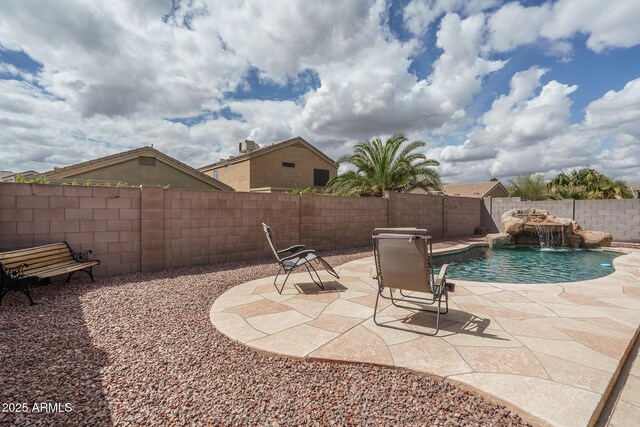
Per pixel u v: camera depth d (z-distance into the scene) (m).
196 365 2.69
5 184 4.95
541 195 21.61
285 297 4.60
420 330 3.35
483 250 11.41
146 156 15.61
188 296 4.68
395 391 2.31
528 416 1.99
